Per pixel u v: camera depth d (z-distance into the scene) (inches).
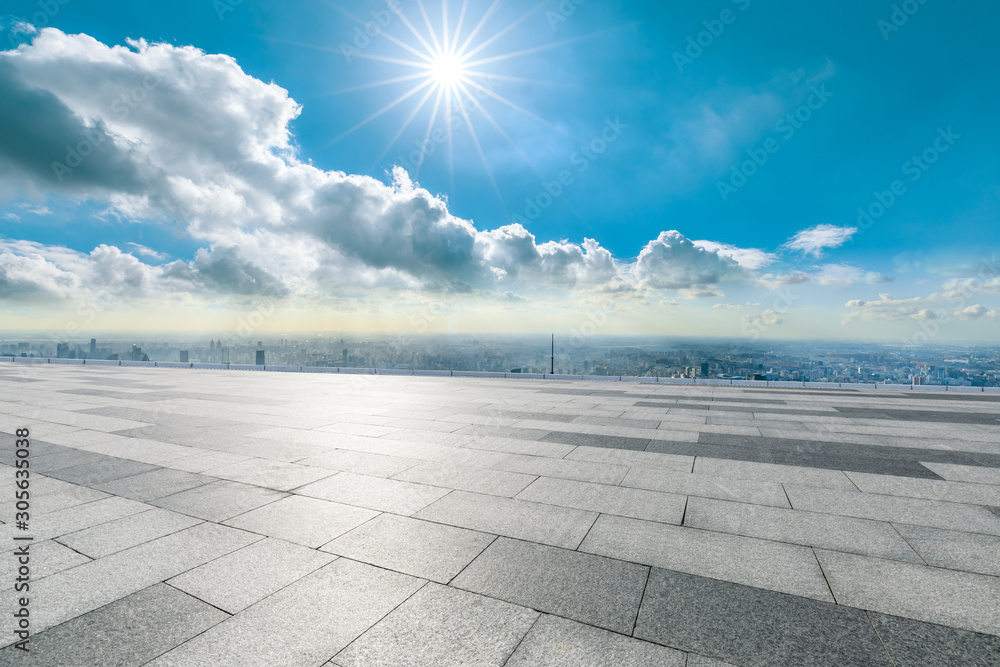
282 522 222.7
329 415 537.3
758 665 126.3
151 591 160.6
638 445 389.1
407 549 194.9
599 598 158.6
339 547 196.2
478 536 208.5
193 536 206.4
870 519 231.5
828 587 167.6
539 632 139.9
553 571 177.0
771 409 595.2
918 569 181.3
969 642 137.3
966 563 186.5
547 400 682.8
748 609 153.0
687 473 309.1
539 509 242.2
